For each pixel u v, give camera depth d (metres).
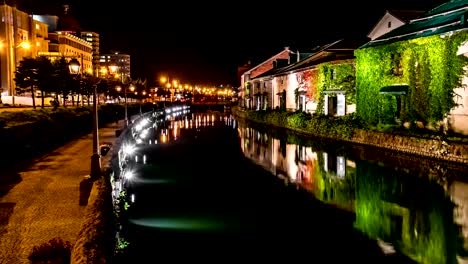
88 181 13.80
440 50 28.23
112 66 48.97
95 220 9.04
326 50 51.25
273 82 66.81
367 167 24.81
